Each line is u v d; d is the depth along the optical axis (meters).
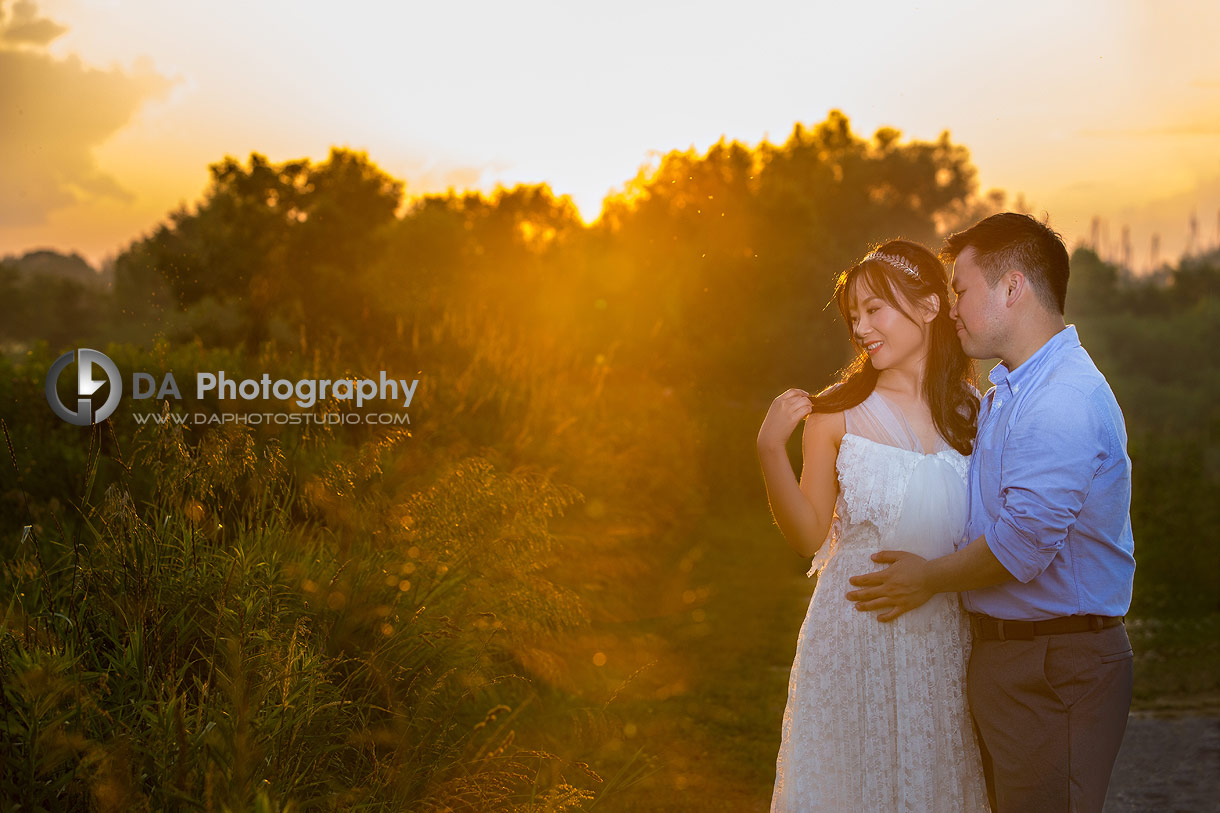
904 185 42.69
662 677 5.31
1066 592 2.35
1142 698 5.64
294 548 3.55
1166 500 9.05
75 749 2.17
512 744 3.51
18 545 3.67
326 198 21.25
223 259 17.97
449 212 24.86
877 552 2.53
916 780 2.47
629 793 3.77
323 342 7.88
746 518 11.01
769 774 4.08
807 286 19.66
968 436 2.61
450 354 7.80
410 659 3.20
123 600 2.80
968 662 2.53
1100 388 2.36
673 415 10.14
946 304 2.61
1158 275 70.06
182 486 3.28
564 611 4.12
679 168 19.06
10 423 6.06
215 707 2.43
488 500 3.91
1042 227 2.47
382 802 2.59
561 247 23.89
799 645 2.66
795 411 2.62
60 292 48.62
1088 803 2.32
